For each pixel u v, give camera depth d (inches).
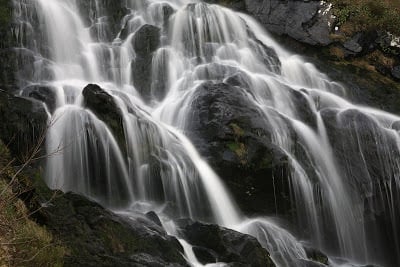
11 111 414.3
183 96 537.0
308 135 546.9
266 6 792.9
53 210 303.3
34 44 582.6
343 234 514.9
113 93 491.5
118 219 325.7
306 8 772.0
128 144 437.1
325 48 761.6
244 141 475.5
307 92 626.2
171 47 635.5
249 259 351.9
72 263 273.1
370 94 711.7
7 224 268.5
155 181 438.6
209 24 677.9
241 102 509.7
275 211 481.4
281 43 768.9
